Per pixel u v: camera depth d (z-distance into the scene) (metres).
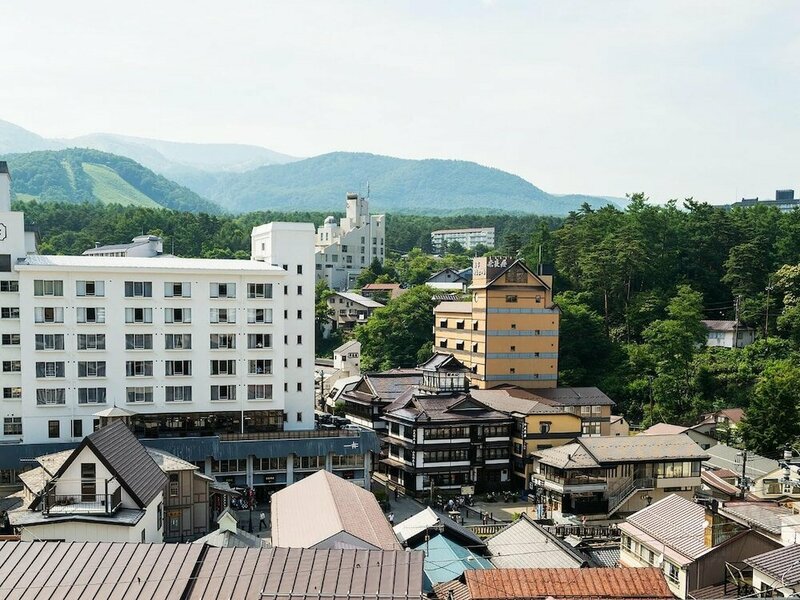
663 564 40.50
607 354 108.19
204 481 55.62
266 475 71.38
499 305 98.56
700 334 106.56
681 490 65.75
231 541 43.91
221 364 74.19
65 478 38.47
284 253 78.44
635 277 120.94
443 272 179.75
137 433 71.75
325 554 25.52
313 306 79.56
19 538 39.34
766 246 119.12
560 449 68.00
